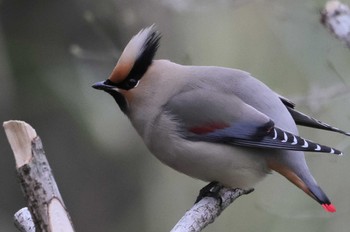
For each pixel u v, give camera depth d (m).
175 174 14.05
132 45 9.40
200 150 9.28
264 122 9.14
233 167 9.27
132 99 9.45
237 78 9.50
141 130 9.58
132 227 13.30
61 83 12.73
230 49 15.09
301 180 9.09
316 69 12.83
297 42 12.92
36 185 7.09
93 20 12.33
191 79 9.48
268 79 14.90
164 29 13.50
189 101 9.34
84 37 12.89
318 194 8.98
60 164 12.80
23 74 12.72
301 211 13.56
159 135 9.44
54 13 12.88
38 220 7.10
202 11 12.73
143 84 9.41
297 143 8.92
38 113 12.72
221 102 9.30
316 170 14.46
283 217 13.26
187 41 14.02
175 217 13.91
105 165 13.04
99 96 12.77
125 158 13.15
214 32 15.01
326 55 12.27
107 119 12.80
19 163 7.09
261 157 9.25
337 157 13.22
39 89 12.70
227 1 12.61
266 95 9.41
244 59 15.05
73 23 12.89
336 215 13.71
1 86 12.59
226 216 14.94
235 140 9.18
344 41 9.88
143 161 13.32
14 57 12.70
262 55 15.07
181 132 9.34
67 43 12.85
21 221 8.05
